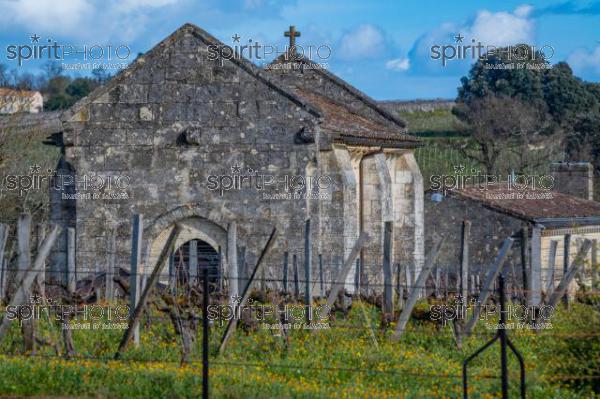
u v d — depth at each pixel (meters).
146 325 35.22
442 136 114.12
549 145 102.00
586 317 31.94
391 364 33.16
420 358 34.12
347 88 65.00
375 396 28.75
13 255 53.22
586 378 31.12
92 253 51.72
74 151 51.97
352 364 33.12
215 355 32.97
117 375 28.83
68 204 53.28
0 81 74.00
